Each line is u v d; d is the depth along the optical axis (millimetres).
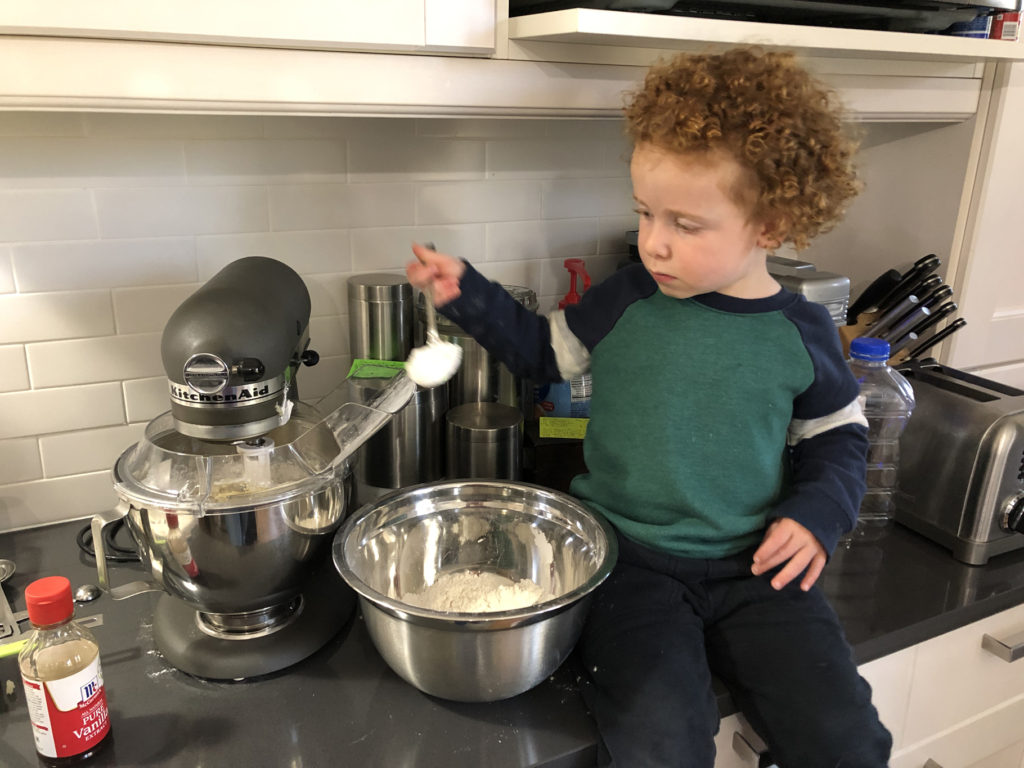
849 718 782
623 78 985
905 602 993
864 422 960
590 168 1376
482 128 1267
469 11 872
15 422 1090
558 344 989
